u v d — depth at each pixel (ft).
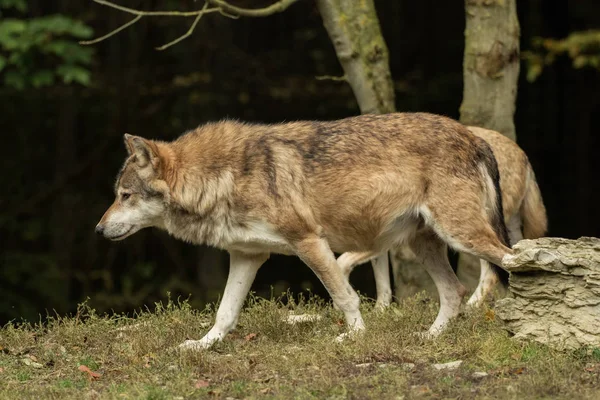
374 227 32.17
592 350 28.27
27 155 80.53
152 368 29.63
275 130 32.63
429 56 81.87
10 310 73.51
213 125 33.32
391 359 29.01
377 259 40.42
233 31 80.53
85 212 80.23
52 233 79.36
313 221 31.68
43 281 75.56
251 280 33.47
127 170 32.68
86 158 81.05
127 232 32.81
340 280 31.81
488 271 39.17
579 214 80.94
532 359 27.91
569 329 28.96
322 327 34.55
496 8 44.80
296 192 31.45
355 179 31.68
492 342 29.35
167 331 34.55
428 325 34.27
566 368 26.76
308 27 81.05
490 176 32.81
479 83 45.16
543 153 81.71
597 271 28.76
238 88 78.38
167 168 32.12
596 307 28.71
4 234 79.25
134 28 78.79
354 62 46.39
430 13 82.17
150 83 79.15
